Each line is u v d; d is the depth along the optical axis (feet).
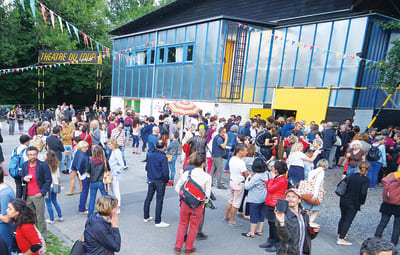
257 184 16.85
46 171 14.78
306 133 32.68
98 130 30.99
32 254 10.49
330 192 26.81
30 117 74.49
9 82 92.02
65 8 92.73
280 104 48.29
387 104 44.06
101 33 104.94
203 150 26.40
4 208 12.04
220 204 22.85
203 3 62.85
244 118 50.37
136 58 66.85
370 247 6.95
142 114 64.95
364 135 27.66
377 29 39.55
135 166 33.45
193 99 52.21
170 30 56.54
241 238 17.22
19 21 84.17
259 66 50.96
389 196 15.80
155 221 18.13
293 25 47.34
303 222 9.63
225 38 47.11
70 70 100.37
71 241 15.53
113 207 9.64
